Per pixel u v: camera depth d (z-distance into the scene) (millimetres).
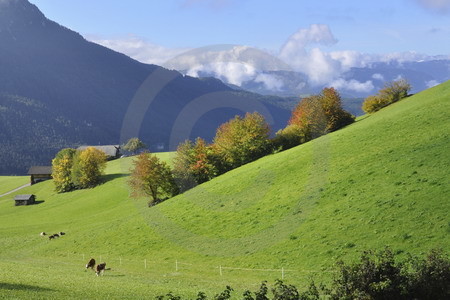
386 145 52250
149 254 46688
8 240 74812
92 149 127500
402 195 40312
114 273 41906
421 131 54188
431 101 66625
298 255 36938
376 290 18109
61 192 132750
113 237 56750
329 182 47219
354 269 18719
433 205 37219
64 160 133125
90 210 96812
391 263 18938
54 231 77812
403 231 35281
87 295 26031
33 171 171125
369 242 35375
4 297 23094
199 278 36594
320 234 38938
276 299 17203
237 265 37969
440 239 32812
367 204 40906
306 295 17797
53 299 23453
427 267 18875
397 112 69562
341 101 66812
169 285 33688
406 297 18422
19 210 120125
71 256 54281
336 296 18500
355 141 56500
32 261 54469
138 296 26672
